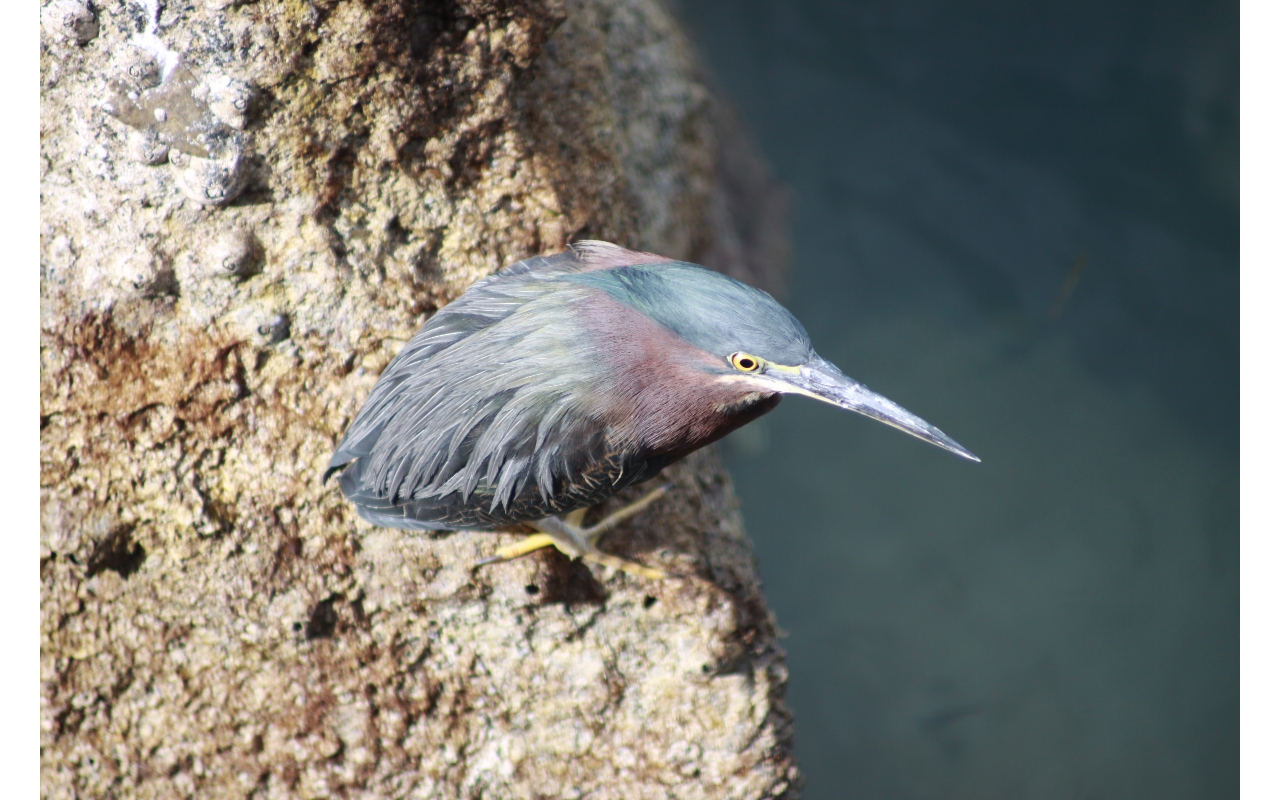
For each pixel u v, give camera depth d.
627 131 9.32
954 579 18.41
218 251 6.46
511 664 7.05
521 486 5.75
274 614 6.70
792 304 20.19
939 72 20.83
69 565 6.57
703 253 12.36
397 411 5.92
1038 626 18.11
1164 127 19.89
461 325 5.93
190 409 6.55
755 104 20.81
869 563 18.56
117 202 6.43
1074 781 17.06
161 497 6.53
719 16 20.92
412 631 6.93
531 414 5.66
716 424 5.89
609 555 7.05
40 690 6.63
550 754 7.12
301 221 6.63
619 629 7.16
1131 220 20.00
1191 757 17.34
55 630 6.63
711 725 7.22
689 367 5.55
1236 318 19.47
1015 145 20.56
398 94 6.82
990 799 16.89
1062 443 19.14
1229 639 18.03
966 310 20.06
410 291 6.84
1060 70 20.39
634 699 7.17
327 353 6.70
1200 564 18.42
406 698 6.96
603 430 5.68
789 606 18.22
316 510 6.70
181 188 6.43
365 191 6.82
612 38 9.38
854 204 20.64
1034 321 19.86
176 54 6.32
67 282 6.46
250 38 6.40
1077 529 18.61
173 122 6.36
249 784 6.93
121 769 6.85
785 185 19.59
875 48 20.98
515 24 7.11
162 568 6.62
